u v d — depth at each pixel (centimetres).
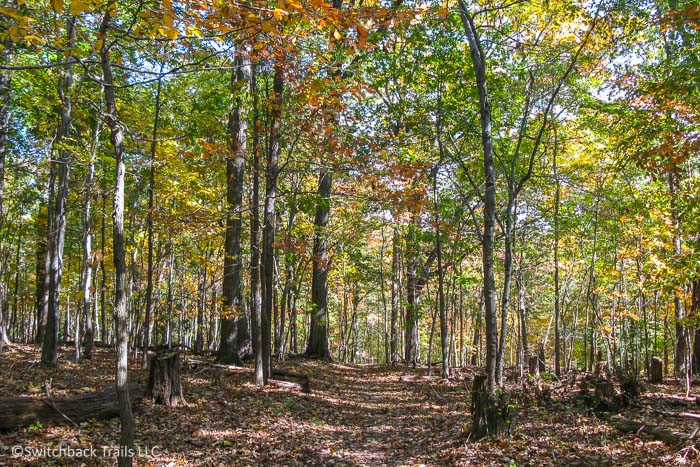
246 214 1609
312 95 791
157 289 1584
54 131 1310
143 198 1459
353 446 781
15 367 1084
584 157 1463
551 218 1500
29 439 620
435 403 1141
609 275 1603
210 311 1528
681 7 773
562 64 1113
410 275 1928
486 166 818
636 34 980
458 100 1138
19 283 2869
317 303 1927
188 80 1130
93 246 1883
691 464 568
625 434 722
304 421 901
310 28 651
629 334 1886
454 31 1019
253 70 1019
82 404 708
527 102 1033
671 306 1496
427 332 3319
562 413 877
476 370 1794
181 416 786
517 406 958
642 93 886
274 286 1886
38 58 966
